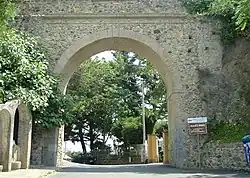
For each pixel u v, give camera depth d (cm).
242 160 1388
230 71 1566
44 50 1539
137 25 1581
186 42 1585
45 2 1658
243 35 1588
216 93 1539
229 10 1580
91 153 3206
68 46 1557
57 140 1509
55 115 1447
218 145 1448
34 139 1479
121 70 3459
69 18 1577
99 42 1591
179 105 1536
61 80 1548
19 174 974
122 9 1664
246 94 1513
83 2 1667
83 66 3083
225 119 1505
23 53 1419
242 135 1420
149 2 1678
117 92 3303
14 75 1357
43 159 1469
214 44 1590
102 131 3359
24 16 1575
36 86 1382
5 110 1074
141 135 3195
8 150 1082
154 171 1264
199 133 1468
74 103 1588
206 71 1566
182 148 1496
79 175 1069
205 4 1656
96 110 3222
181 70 1564
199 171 1282
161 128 3122
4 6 782
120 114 3325
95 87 3216
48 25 1572
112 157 3120
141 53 1716
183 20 1602
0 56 1364
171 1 1684
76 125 3356
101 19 1576
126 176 1037
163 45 1576
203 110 1531
